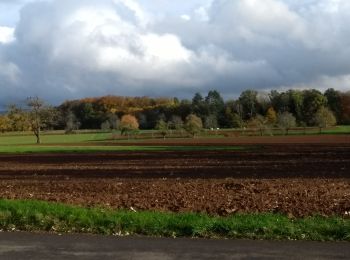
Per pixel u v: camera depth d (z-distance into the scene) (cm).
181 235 980
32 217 1152
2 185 2186
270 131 11456
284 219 1124
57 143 9262
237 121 15425
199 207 1436
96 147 6738
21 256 818
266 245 877
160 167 3183
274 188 1895
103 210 1295
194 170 2912
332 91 17462
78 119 18150
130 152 5262
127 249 856
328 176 2431
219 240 923
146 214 1202
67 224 1097
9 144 8994
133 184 2136
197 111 17762
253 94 18162
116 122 16338
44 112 11219
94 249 859
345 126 13675
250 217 1159
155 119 17788
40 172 2988
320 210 1327
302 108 16938
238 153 4691
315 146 5844
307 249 847
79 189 1973
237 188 1917
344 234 948
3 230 1045
